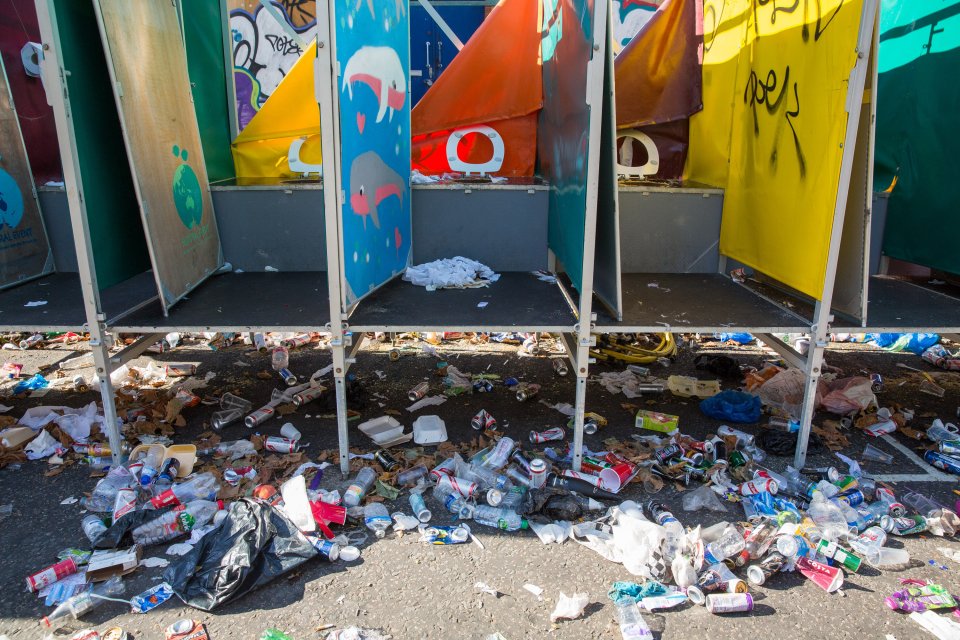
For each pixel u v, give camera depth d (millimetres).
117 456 3469
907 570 2732
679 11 4707
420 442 3766
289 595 2559
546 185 4531
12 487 3309
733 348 5535
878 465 3602
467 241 4656
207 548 2705
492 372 4945
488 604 2523
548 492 3139
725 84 4434
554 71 4168
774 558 2684
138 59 3459
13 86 4395
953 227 4090
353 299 3459
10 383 4660
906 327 3465
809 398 3441
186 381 4699
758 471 3430
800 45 3439
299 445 3766
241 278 4426
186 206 4000
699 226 4629
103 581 2629
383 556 2799
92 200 3338
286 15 7121
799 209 3488
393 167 4078
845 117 3029
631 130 5016
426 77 6789
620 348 5152
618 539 2830
